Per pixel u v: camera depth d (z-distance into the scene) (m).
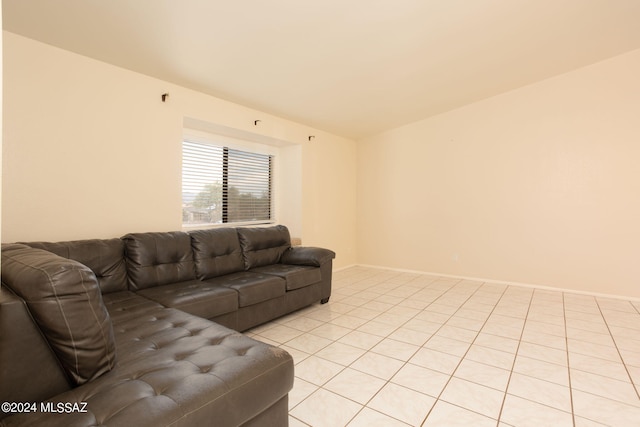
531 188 3.99
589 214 3.64
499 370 2.01
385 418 1.57
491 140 4.26
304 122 4.44
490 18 2.54
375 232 5.46
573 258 3.74
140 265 2.43
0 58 0.79
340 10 2.25
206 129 3.59
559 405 1.66
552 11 2.54
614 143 3.48
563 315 3.00
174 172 3.02
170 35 2.31
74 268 1.08
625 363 2.08
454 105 4.41
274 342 2.43
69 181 2.38
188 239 2.80
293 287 2.93
